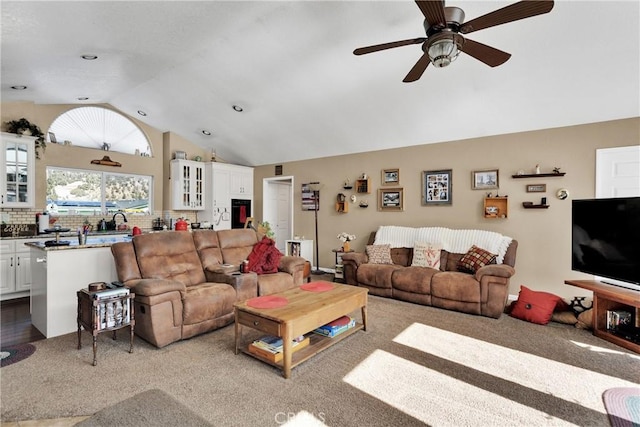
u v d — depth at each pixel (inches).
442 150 197.3
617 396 83.7
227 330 130.2
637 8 101.7
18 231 189.8
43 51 122.0
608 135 150.9
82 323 107.6
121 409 58.9
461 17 82.8
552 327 134.3
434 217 200.2
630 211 113.9
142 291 109.7
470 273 165.9
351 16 120.3
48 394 83.6
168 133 260.1
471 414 76.5
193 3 105.1
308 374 95.0
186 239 150.1
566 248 161.0
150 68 164.1
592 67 126.9
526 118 162.9
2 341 118.2
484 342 118.6
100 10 99.0
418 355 107.7
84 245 128.8
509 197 175.0
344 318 127.8
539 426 72.4
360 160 231.5
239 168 287.6
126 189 247.1
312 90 174.1
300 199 265.7
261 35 136.3
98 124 233.0
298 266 167.3
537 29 115.0
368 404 80.4
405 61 142.3
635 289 120.1
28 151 188.9
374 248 197.9
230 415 75.7
